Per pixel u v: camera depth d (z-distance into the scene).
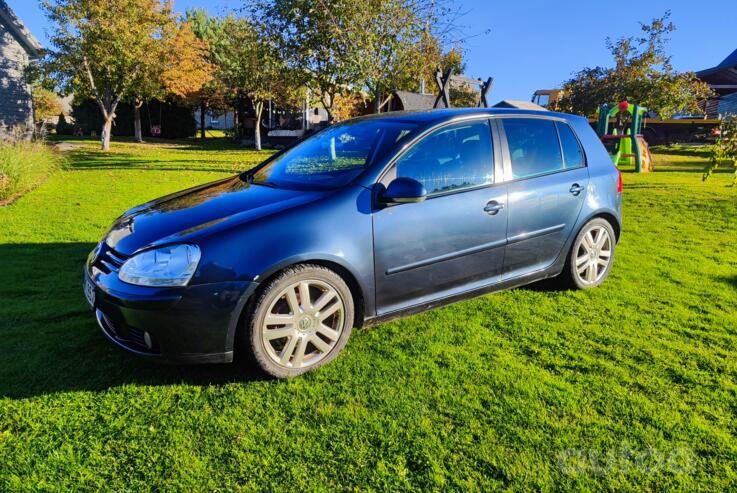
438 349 3.35
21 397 2.75
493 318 3.86
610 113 14.88
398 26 11.96
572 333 3.60
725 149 4.39
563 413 2.64
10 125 20.72
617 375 3.01
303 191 3.32
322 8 12.05
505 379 2.97
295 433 2.49
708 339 3.50
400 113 4.04
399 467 2.25
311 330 3.03
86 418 2.58
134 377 2.98
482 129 3.75
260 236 2.87
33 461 2.28
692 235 6.55
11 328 3.57
